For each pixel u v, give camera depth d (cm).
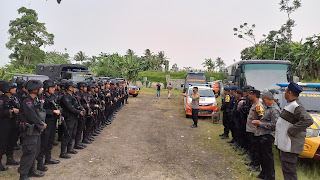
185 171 476
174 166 501
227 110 727
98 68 3155
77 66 1495
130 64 3056
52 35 4669
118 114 1130
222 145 680
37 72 1572
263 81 927
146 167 487
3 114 406
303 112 315
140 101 1722
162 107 1457
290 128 322
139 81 3378
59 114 459
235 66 1118
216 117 998
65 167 467
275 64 951
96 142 657
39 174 416
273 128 384
